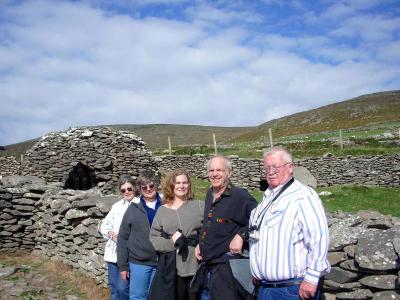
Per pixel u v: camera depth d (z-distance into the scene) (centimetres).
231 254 445
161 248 497
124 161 1984
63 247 991
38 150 1927
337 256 472
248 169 2312
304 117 7700
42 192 1159
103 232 675
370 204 1567
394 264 424
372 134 3422
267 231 396
